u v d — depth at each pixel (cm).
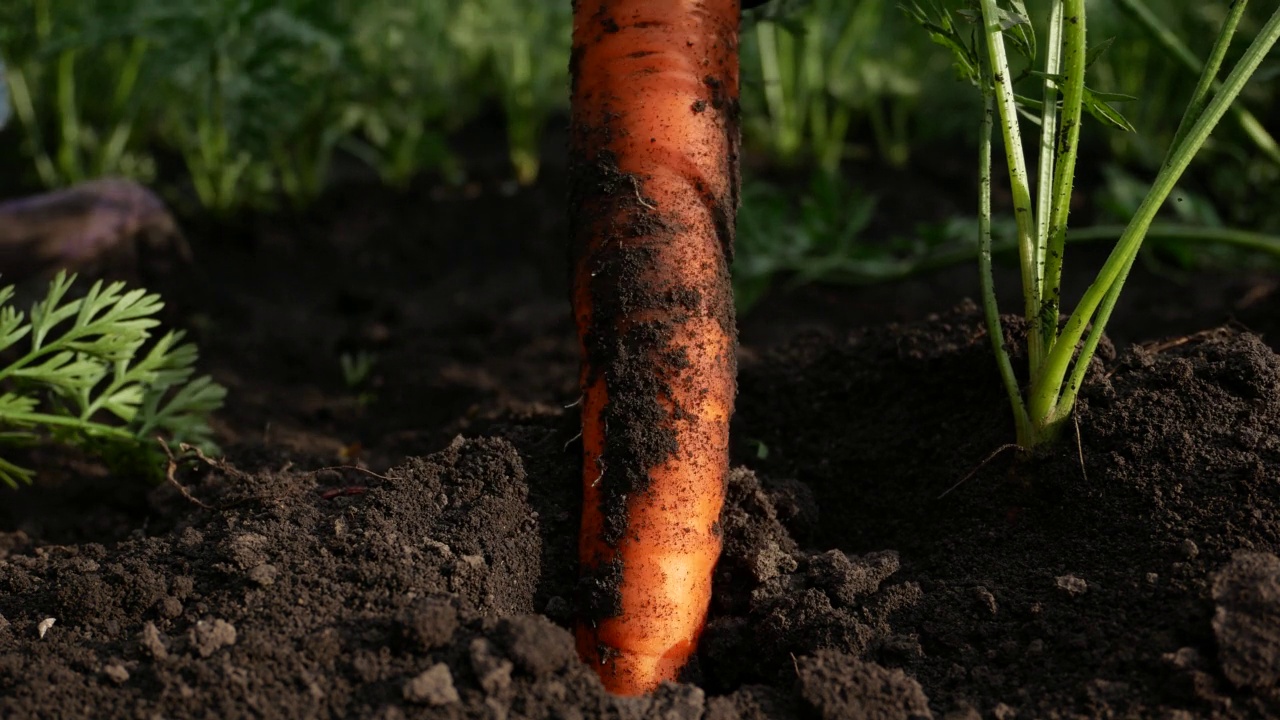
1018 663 51
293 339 80
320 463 62
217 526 56
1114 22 95
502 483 55
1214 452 54
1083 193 100
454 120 120
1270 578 49
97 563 55
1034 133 102
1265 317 72
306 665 50
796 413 63
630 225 54
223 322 81
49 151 101
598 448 53
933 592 54
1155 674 49
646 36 54
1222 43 53
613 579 52
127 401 58
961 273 88
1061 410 55
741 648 53
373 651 50
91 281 76
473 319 82
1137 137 100
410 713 48
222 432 70
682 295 53
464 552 53
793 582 54
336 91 97
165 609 52
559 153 113
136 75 98
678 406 53
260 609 51
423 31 108
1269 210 87
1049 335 55
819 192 81
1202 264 86
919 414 60
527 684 49
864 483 60
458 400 74
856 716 49
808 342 67
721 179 55
